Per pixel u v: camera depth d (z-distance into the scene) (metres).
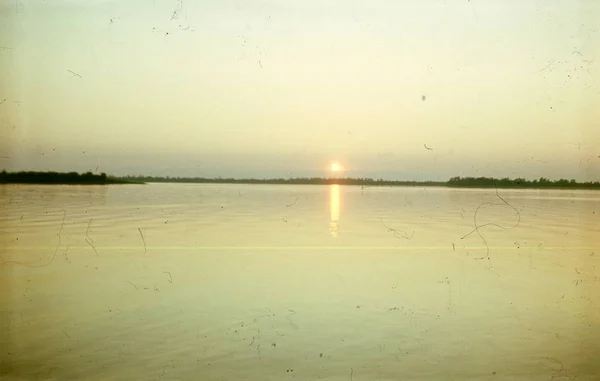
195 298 2.97
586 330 2.37
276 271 3.79
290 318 2.59
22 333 2.29
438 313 2.67
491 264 4.03
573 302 2.85
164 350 2.10
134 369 1.92
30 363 1.97
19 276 3.19
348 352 2.12
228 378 1.86
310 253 4.61
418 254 4.55
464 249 4.77
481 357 2.05
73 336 2.28
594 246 4.07
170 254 4.44
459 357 2.06
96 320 2.52
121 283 3.30
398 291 3.16
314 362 2.02
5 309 2.58
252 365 1.95
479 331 2.38
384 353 2.06
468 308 2.77
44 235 4.68
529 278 3.51
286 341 2.23
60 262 3.84
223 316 2.62
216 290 3.18
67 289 3.10
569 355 2.08
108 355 2.06
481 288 3.25
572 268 3.68
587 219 4.17
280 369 1.89
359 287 3.28
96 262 3.96
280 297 3.01
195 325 2.46
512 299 2.95
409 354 2.07
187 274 3.64
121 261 4.05
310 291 3.18
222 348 2.16
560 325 2.45
